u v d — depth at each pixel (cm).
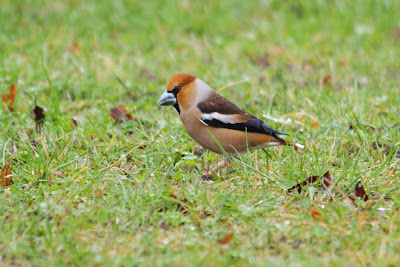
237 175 1027
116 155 1084
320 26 1967
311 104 1305
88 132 1180
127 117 1290
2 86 1403
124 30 1970
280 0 2164
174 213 871
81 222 851
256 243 805
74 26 1925
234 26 2006
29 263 759
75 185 969
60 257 770
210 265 748
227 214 881
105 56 1684
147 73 1617
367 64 1650
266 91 1447
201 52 1792
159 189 934
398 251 781
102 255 775
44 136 1163
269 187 967
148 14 2044
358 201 911
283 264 749
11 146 1151
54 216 861
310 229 828
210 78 1541
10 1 2070
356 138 1153
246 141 1025
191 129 1074
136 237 819
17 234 826
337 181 959
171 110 1323
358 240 806
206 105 1050
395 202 905
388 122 1230
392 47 1780
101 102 1373
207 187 959
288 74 1616
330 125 1193
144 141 1134
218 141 1053
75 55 1689
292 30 1928
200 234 830
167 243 807
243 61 1712
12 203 912
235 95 1456
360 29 1930
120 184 972
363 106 1302
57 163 1041
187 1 2152
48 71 1550
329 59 1677
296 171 1014
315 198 913
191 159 1069
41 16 2003
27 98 1380
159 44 1856
